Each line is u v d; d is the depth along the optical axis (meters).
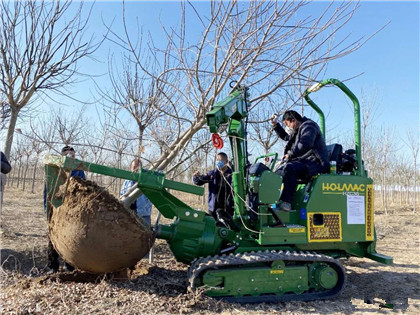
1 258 5.50
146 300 3.92
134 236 4.08
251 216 4.62
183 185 4.19
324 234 4.61
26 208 12.69
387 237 9.93
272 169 4.92
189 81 4.74
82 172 4.98
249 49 4.29
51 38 5.69
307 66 4.50
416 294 4.85
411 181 21.98
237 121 4.71
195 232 4.40
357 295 4.73
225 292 4.12
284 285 4.32
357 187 4.88
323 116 5.96
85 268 4.16
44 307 3.65
